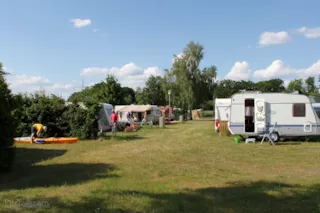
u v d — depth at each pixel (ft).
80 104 62.44
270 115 52.65
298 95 52.03
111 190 21.30
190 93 154.51
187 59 157.99
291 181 23.81
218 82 161.58
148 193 20.57
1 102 28.04
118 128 83.97
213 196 19.84
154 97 258.98
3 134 27.58
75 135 59.82
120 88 127.65
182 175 26.53
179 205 17.93
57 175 26.94
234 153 39.68
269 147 45.65
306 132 51.78
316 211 16.60
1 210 16.74
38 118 59.57
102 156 38.06
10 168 29.04
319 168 29.55
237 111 53.78
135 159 35.29
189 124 112.68
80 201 18.56
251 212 16.70
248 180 24.40
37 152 42.45
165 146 48.44
